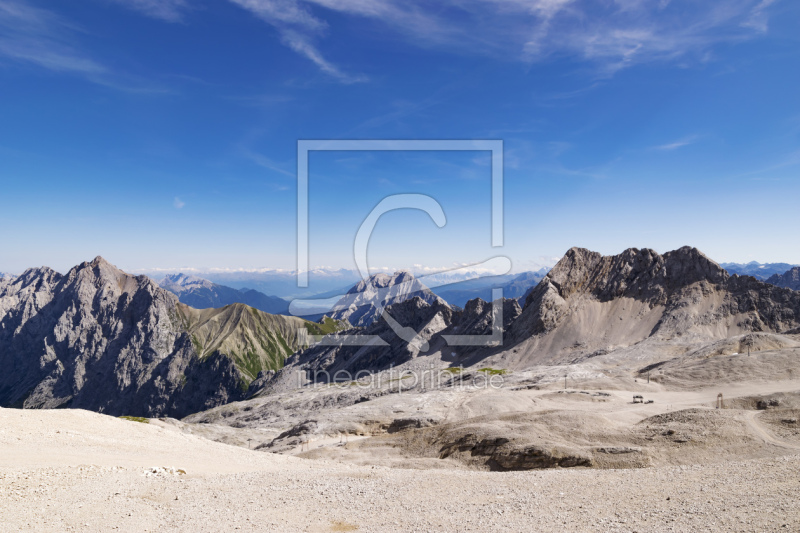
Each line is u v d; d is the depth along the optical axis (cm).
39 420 5272
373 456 8088
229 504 2862
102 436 5209
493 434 7156
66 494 2998
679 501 2342
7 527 2412
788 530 1758
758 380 11175
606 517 2261
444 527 2325
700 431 6166
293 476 3600
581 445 6375
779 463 2738
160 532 2403
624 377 13375
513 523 2309
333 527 2436
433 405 12269
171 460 4625
